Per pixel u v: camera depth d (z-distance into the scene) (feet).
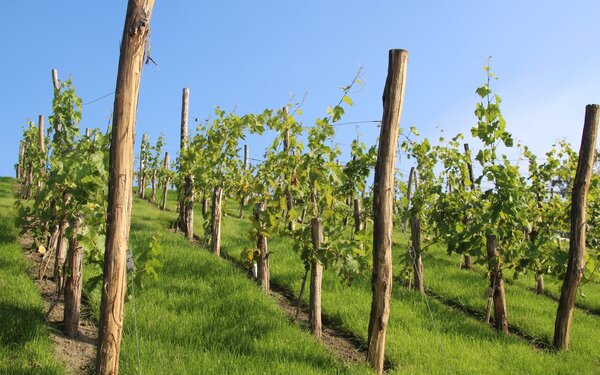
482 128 30.04
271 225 29.35
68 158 22.59
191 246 41.16
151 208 72.79
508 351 26.99
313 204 29.32
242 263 40.86
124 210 16.66
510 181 30.35
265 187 34.63
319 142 28.40
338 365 22.47
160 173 86.33
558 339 29.22
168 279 30.55
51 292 27.84
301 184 29.89
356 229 39.37
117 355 16.85
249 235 31.50
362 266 27.07
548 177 41.83
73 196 23.27
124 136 16.40
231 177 45.55
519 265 32.30
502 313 31.53
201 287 29.58
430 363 23.73
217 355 21.48
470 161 35.73
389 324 28.96
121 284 16.79
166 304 26.66
